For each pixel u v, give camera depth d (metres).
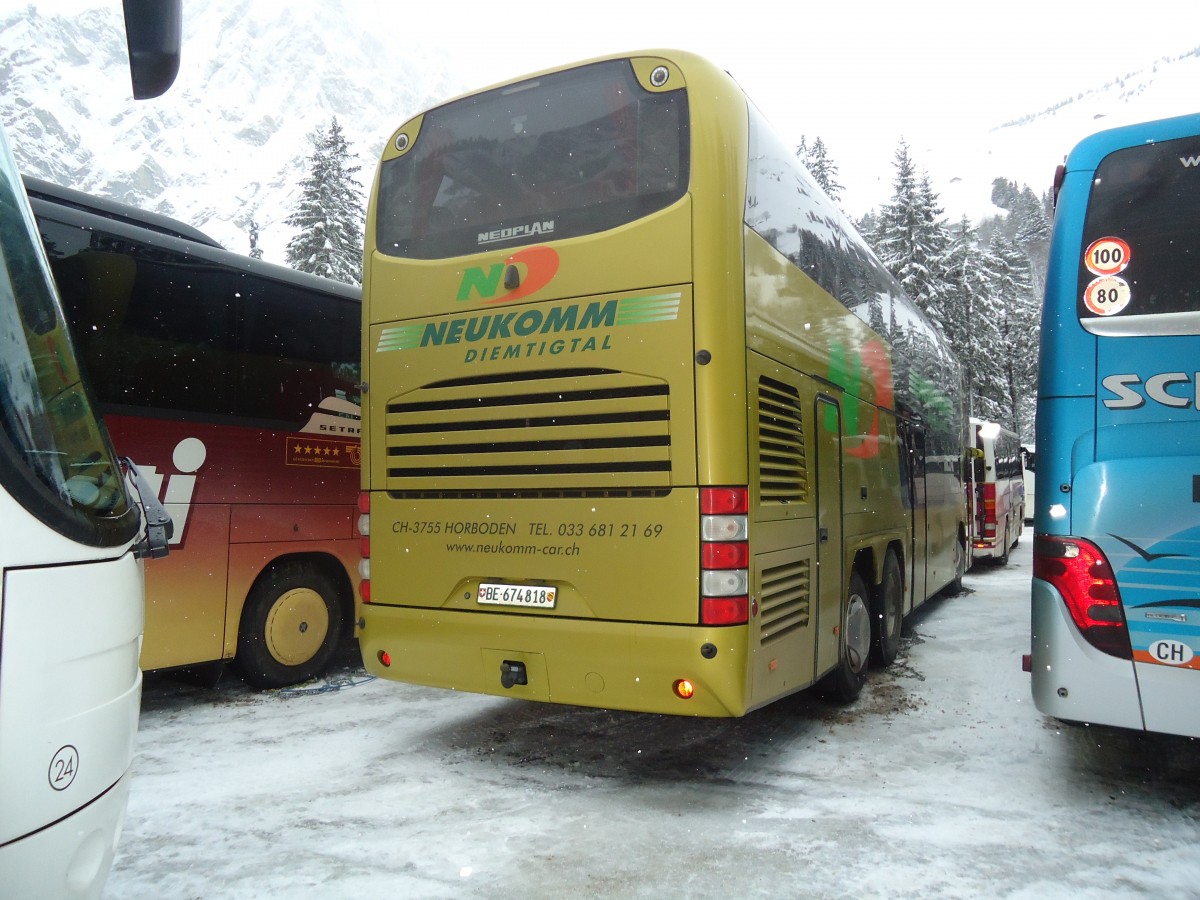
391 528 5.10
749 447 4.38
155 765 4.96
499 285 4.78
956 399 12.22
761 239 4.75
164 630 5.88
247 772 4.84
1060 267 4.33
